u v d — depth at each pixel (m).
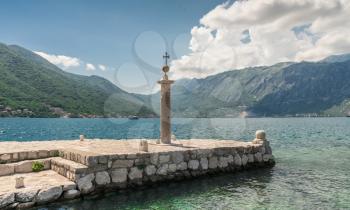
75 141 21.50
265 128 73.81
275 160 23.23
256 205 12.27
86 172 12.70
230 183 15.88
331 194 13.88
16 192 10.81
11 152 14.62
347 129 69.25
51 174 13.81
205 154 17.33
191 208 11.82
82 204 11.87
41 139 41.69
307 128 74.12
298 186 15.33
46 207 11.18
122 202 12.34
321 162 22.34
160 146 18.03
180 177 16.06
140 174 14.54
